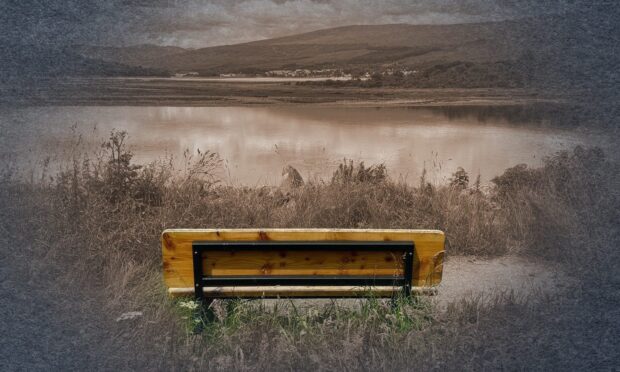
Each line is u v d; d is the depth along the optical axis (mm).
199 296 2785
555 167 5367
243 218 4492
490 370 2688
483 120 11766
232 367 2623
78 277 3455
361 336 2756
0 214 4113
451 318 2949
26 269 3570
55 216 4020
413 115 13508
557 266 4059
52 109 11039
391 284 2809
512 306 3199
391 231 2752
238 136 10898
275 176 6531
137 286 3373
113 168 4555
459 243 4359
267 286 2898
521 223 4480
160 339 2840
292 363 2631
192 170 5039
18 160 5910
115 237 3836
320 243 2691
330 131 11594
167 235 2719
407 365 2631
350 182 5246
